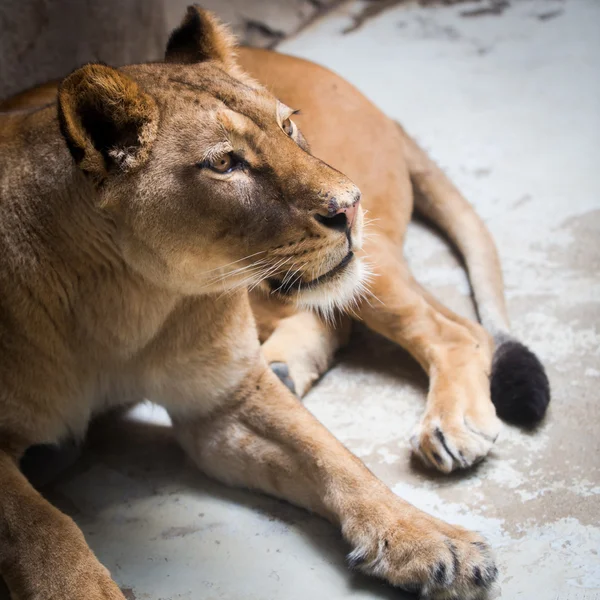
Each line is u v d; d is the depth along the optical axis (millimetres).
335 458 3172
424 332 3863
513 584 2926
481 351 3816
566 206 4949
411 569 2871
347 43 6727
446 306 4328
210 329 3246
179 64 3072
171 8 5906
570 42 6555
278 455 3289
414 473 3453
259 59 4316
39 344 3059
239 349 3342
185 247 2865
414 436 3490
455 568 2848
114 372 3270
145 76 2934
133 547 3145
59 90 2635
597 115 5730
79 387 3225
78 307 3070
